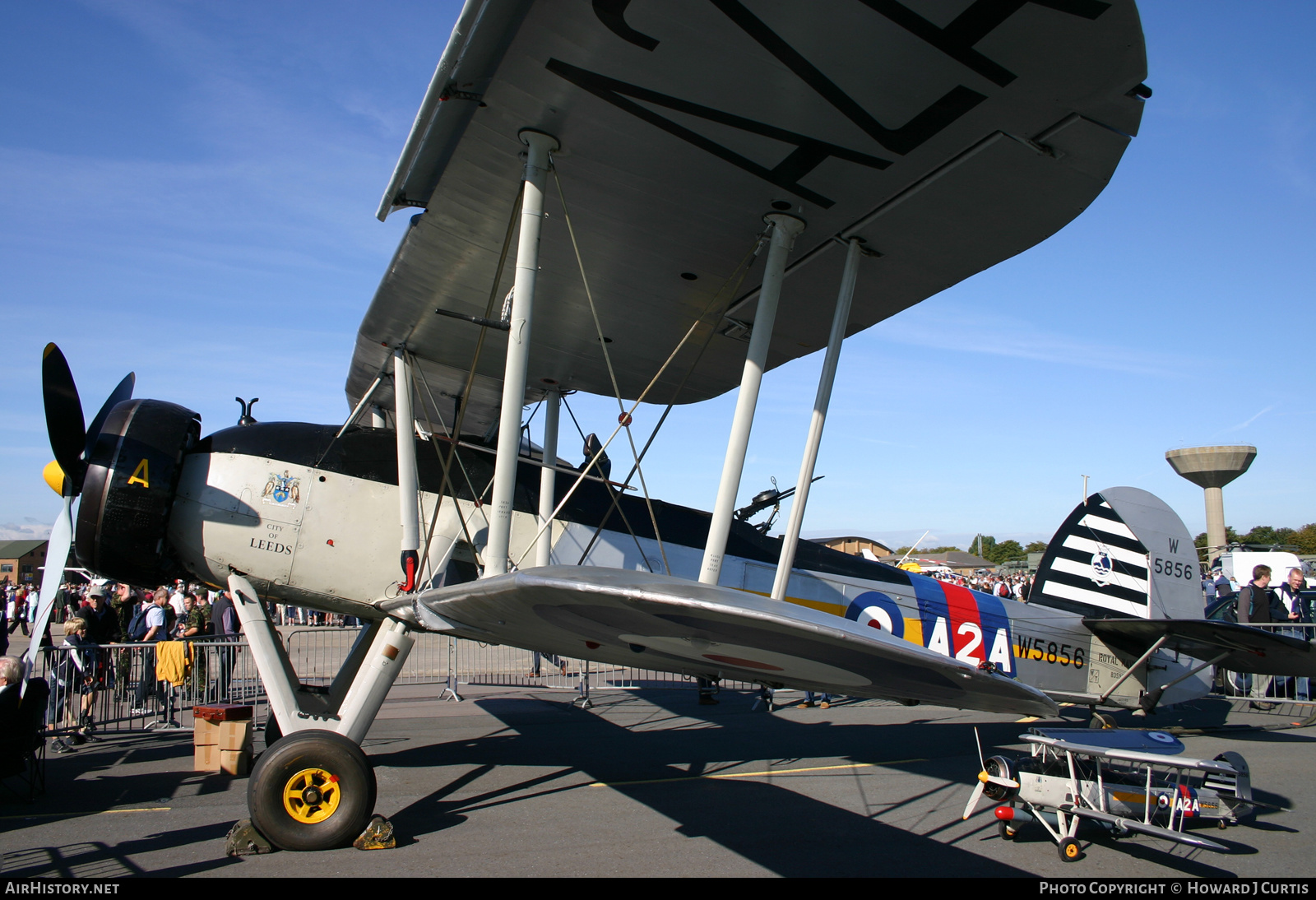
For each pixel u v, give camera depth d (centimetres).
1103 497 879
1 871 377
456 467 601
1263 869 402
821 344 654
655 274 542
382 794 527
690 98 366
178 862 387
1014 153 390
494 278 499
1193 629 683
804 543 725
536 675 1197
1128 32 304
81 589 1847
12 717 498
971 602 768
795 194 440
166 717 778
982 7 295
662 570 636
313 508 542
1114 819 404
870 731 801
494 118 391
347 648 1454
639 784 562
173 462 514
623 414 499
